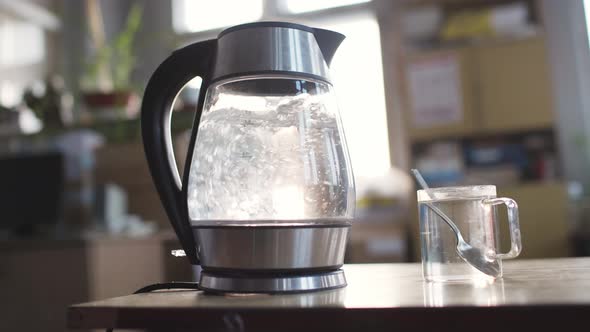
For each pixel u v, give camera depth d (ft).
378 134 10.62
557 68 9.36
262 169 1.58
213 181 1.60
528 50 8.32
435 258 1.66
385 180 9.80
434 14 9.02
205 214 1.62
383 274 1.97
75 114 8.39
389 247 8.56
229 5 11.69
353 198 1.73
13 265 6.01
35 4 11.02
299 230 1.54
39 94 7.85
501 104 8.43
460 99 8.64
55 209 7.30
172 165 1.77
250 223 1.55
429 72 8.84
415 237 8.40
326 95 1.73
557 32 9.39
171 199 1.74
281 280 1.51
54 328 5.75
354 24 10.91
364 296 1.40
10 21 10.64
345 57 10.82
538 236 7.68
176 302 1.41
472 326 1.17
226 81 1.66
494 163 8.75
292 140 1.61
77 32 11.43
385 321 1.21
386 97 10.57
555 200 7.67
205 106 1.71
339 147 1.70
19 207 7.45
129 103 7.54
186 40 11.24
